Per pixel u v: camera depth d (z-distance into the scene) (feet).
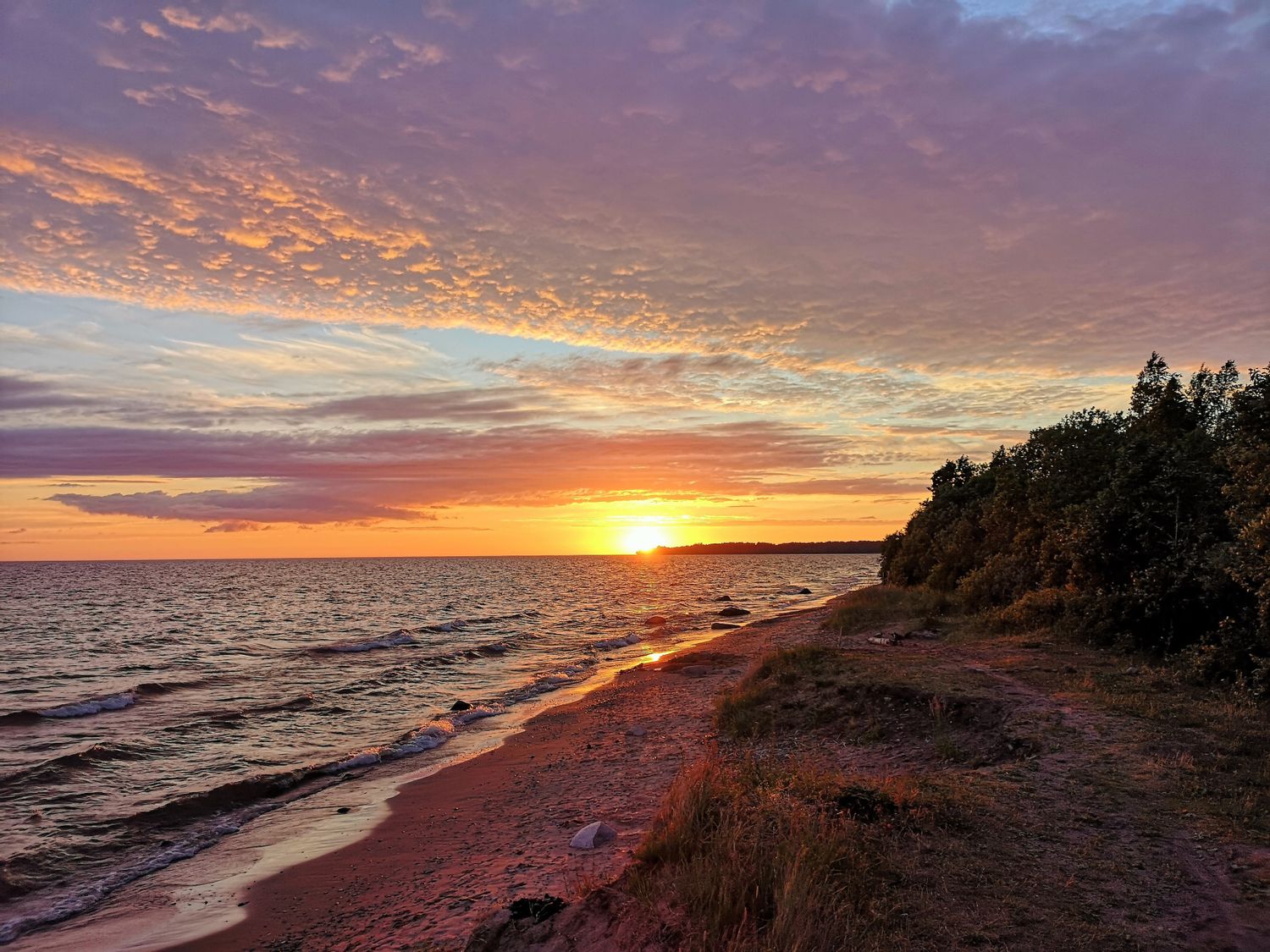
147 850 30.19
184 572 496.64
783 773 25.48
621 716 51.21
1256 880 17.03
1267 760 24.67
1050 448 73.67
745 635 98.78
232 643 108.06
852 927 14.75
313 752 46.01
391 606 182.60
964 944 14.53
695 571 485.56
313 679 74.79
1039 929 15.11
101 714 58.29
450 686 70.23
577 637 112.37
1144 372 70.18
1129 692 34.71
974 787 23.91
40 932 23.00
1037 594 58.23
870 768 30.35
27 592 247.29
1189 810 21.30
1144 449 53.88
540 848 25.94
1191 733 28.14
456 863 25.81
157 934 22.47
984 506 95.40
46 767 41.65
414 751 45.88
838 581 313.94
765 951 13.56
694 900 15.61
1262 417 37.93
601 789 33.47
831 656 49.32
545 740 46.32
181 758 44.70
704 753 37.37
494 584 306.14
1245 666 35.19
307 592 250.37
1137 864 18.11
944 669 42.47
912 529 125.08
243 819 33.94
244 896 25.09
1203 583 41.24
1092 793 22.97
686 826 19.22
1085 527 53.78
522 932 16.51
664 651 93.50
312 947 20.51
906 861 18.13
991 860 18.37
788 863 16.29
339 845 29.73
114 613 165.37
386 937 19.93
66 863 28.81
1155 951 14.35
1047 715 31.58
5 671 83.46
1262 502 36.01
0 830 32.32
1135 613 46.78
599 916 16.40
